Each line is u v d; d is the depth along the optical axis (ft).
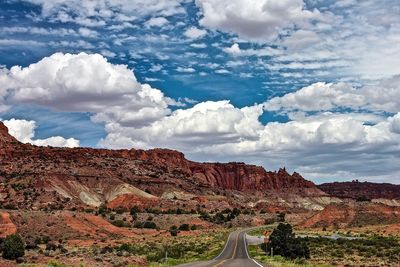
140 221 631.56
